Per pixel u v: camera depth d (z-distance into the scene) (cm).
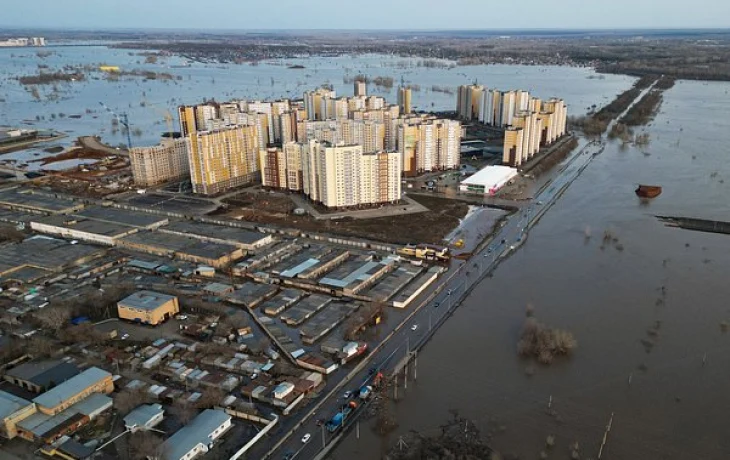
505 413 16338
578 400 16875
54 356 18750
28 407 15425
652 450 14912
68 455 14262
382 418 15825
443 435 15362
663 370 18238
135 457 14162
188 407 16038
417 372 18200
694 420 16000
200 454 14412
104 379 16775
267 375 17662
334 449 14950
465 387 17462
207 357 18638
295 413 16150
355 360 18712
